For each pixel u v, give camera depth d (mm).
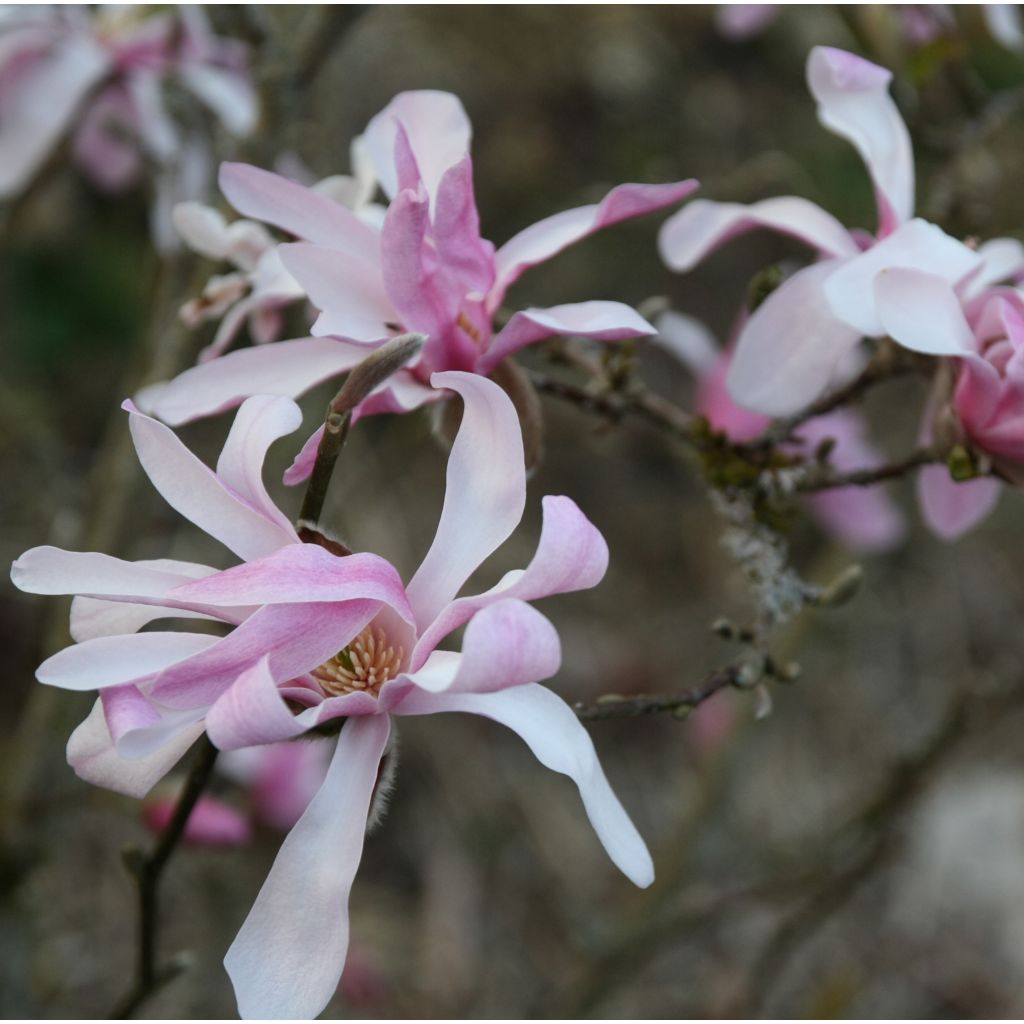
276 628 518
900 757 802
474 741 1174
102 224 1234
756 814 1187
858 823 821
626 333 554
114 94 752
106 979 973
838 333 592
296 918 520
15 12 723
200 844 729
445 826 1131
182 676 513
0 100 733
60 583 521
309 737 537
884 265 576
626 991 1045
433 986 1033
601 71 1409
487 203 1341
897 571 1353
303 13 828
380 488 1089
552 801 1166
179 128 731
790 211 612
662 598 1301
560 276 1304
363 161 607
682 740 1232
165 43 739
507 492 538
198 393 567
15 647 1039
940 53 695
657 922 867
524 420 575
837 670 1301
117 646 520
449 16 1396
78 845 1001
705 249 624
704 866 1119
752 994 873
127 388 754
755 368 595
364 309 564
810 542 1203
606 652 1252
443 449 581
